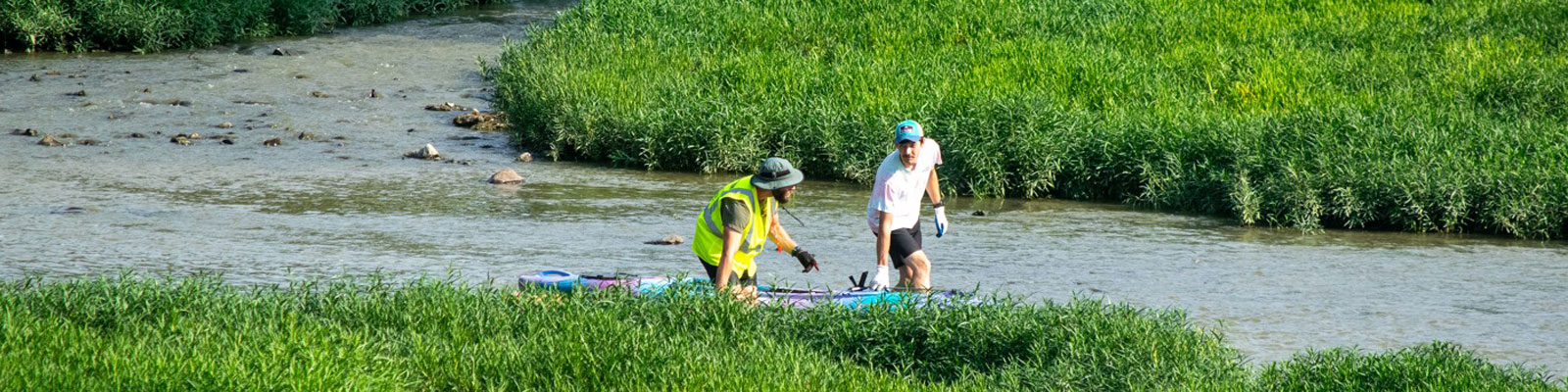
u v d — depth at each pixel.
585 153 19.00
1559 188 14.66
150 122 21.34
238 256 12.33
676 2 30.00
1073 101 19.91
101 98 23.62
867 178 17.20
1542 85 20.48
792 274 12.08
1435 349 8.32
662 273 11.96
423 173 17.56
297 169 17.69
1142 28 26.83
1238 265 12.86
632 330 8.16
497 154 19.42
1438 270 12.73
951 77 21.66
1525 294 11.78
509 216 14.76
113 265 11.80
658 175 17.91
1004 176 16.78
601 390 7.40
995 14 28.00
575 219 14.66
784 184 9.61
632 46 25.50
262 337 7.68
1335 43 25.55
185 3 31.28
